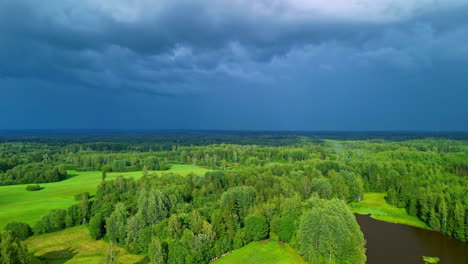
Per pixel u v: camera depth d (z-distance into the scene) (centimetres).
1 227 8231
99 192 10931
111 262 5847
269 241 7838
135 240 7288
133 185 11612
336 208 7181
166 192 9112
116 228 7688
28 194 11725
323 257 6569
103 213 8369
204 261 6594
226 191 10112
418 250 7481
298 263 6681
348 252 6325
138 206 8562
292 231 7569
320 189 10469
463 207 8212
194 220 7406
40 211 9612
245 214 8631
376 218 10056
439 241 8056
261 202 8938
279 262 6712
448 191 9494
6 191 12181
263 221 7894
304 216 7106
